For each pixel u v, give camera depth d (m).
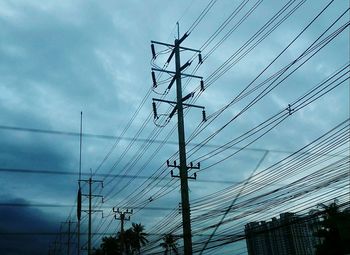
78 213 50.22
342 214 33.09
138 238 74.00
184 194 24.70
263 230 23.72
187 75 26.97
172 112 27.28
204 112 26.50
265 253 31.36
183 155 25.56
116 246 85.44
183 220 24.22
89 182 54.62
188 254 23.58
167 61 27.59
